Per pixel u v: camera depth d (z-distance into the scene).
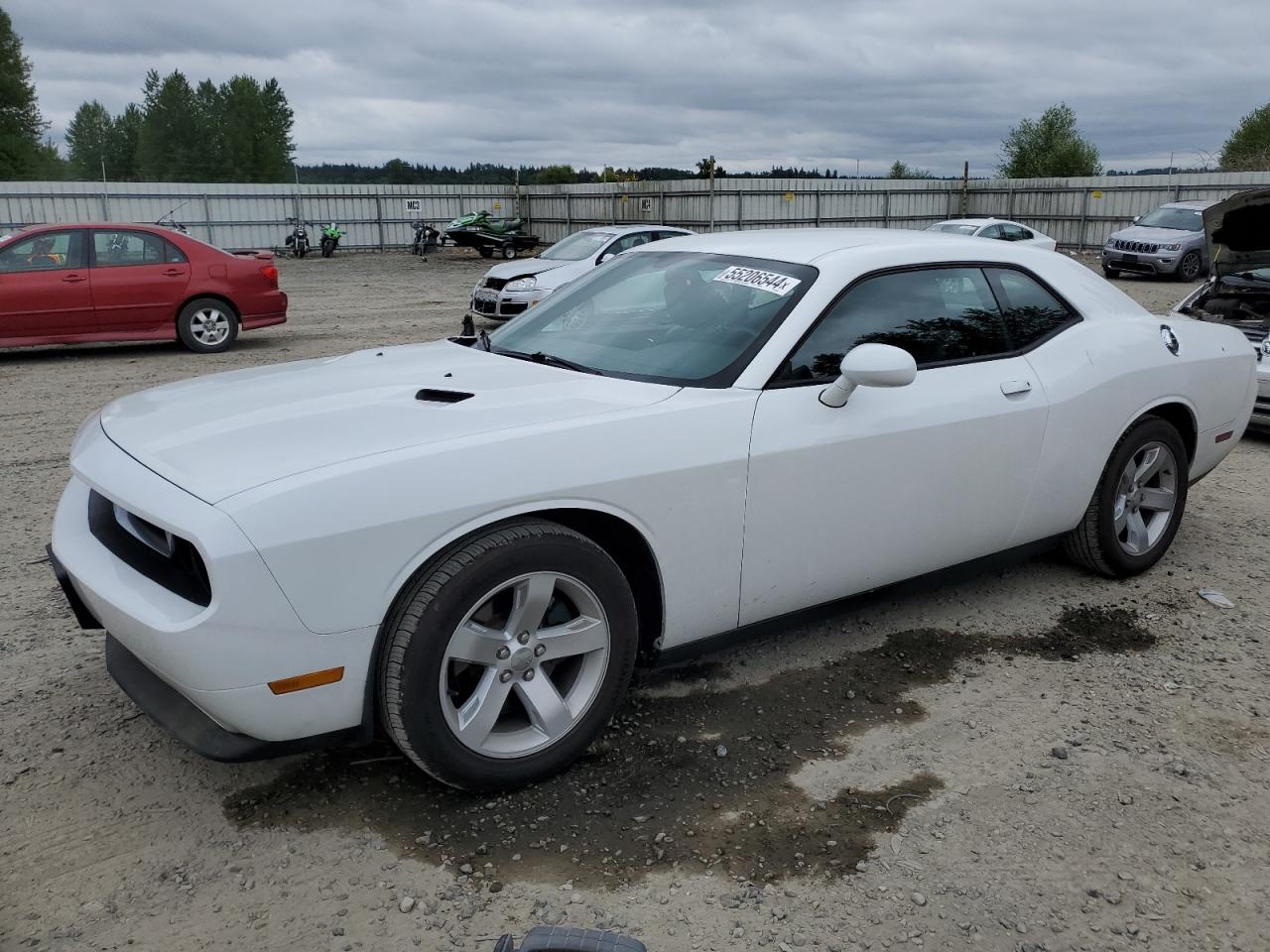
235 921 2.31
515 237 31.61
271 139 95.62
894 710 3.32
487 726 2.69
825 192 34.53
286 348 11.86
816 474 3.19
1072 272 4.21
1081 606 4.20
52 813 2.71
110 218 30.94
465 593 2.55
